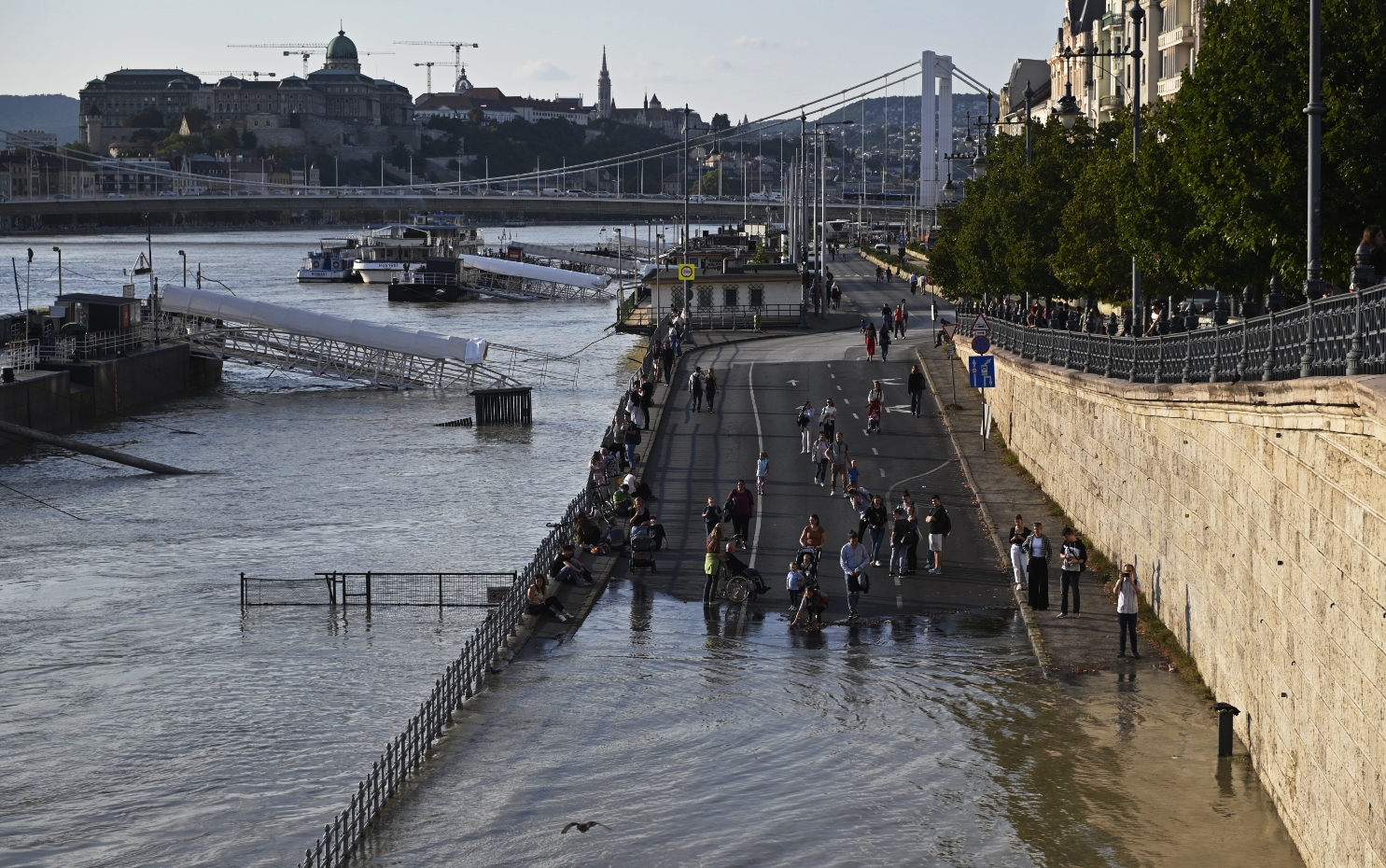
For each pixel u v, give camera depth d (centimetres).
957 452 6006
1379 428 1847
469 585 4659
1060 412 4897
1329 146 3231
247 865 2669
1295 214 3303
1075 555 3750
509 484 6612
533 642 3791
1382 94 3238
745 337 10275
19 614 4406
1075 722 3052
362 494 6388
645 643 3759
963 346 7531
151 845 2769
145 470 7000
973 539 4719
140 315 10550
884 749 2991
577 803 2789
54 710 3534
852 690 3356
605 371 11231
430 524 5716
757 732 3122
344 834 2538
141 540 5475
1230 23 3522
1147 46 10456
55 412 8469
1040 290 7381
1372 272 2305
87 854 2736
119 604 4519
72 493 6475
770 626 3884
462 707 3319
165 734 3356
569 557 4272
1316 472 2244
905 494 4353
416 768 2972
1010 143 8825
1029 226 7356
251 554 5197
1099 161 6144
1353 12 3306
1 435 7719
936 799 2731
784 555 4556
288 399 10044
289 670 3809
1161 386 3406
